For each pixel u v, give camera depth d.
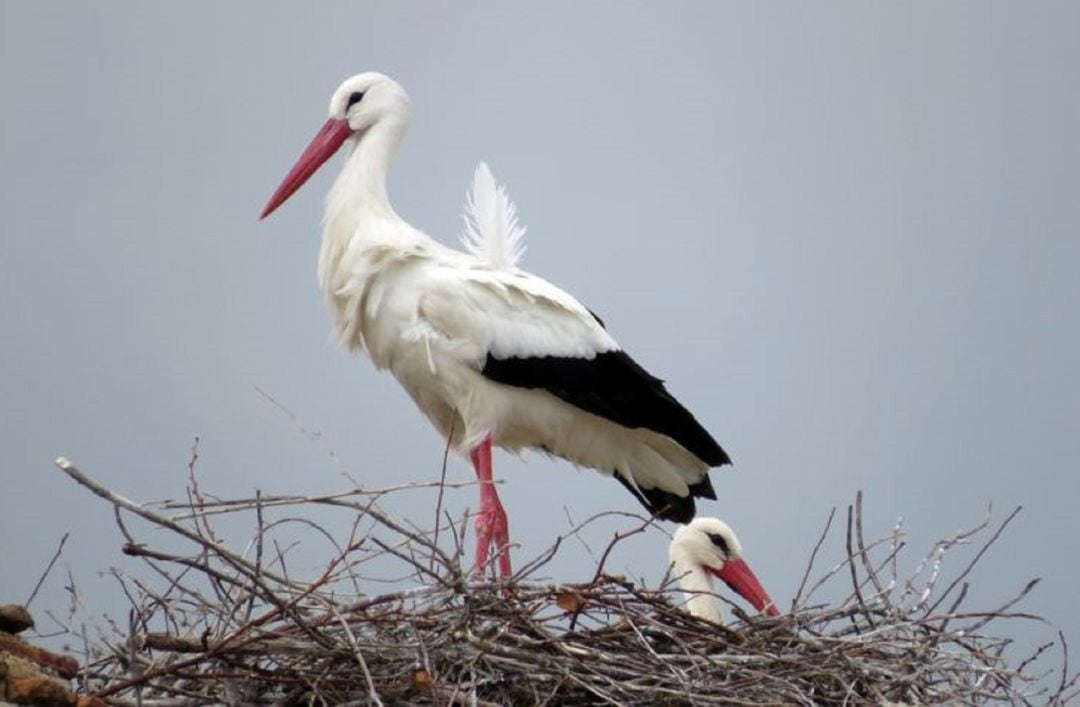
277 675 10.74
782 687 11.79
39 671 10.29
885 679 12.16
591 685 11.35
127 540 10.23
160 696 10.70
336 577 10.96
